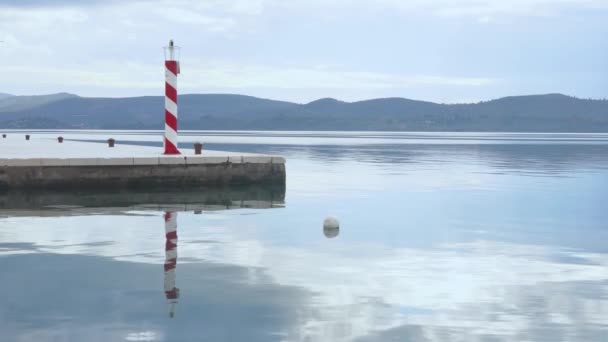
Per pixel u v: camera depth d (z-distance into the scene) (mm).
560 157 41688
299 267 8352
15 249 9508
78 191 19344
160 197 17797
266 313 6191
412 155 43656
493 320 6059
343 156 41625
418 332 5676
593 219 13531
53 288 7098
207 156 20859
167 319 5961
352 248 9844
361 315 6176
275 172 21547
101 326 5723
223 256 9062
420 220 13234
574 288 7328
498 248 9953
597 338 5547
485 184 21875
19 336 5441
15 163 18953
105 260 8711
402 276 7875
